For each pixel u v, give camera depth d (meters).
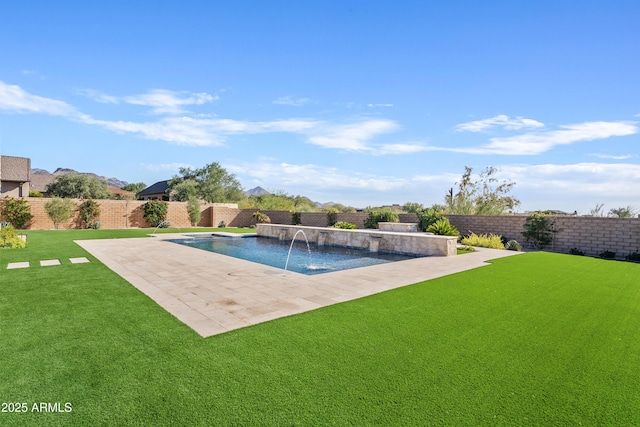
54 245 11.81
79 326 3.88
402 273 7.57
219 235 18.34
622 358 3.26
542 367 3.04
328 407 2.34
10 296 5.18
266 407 2.33
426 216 17.67
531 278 7.23
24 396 2.42
